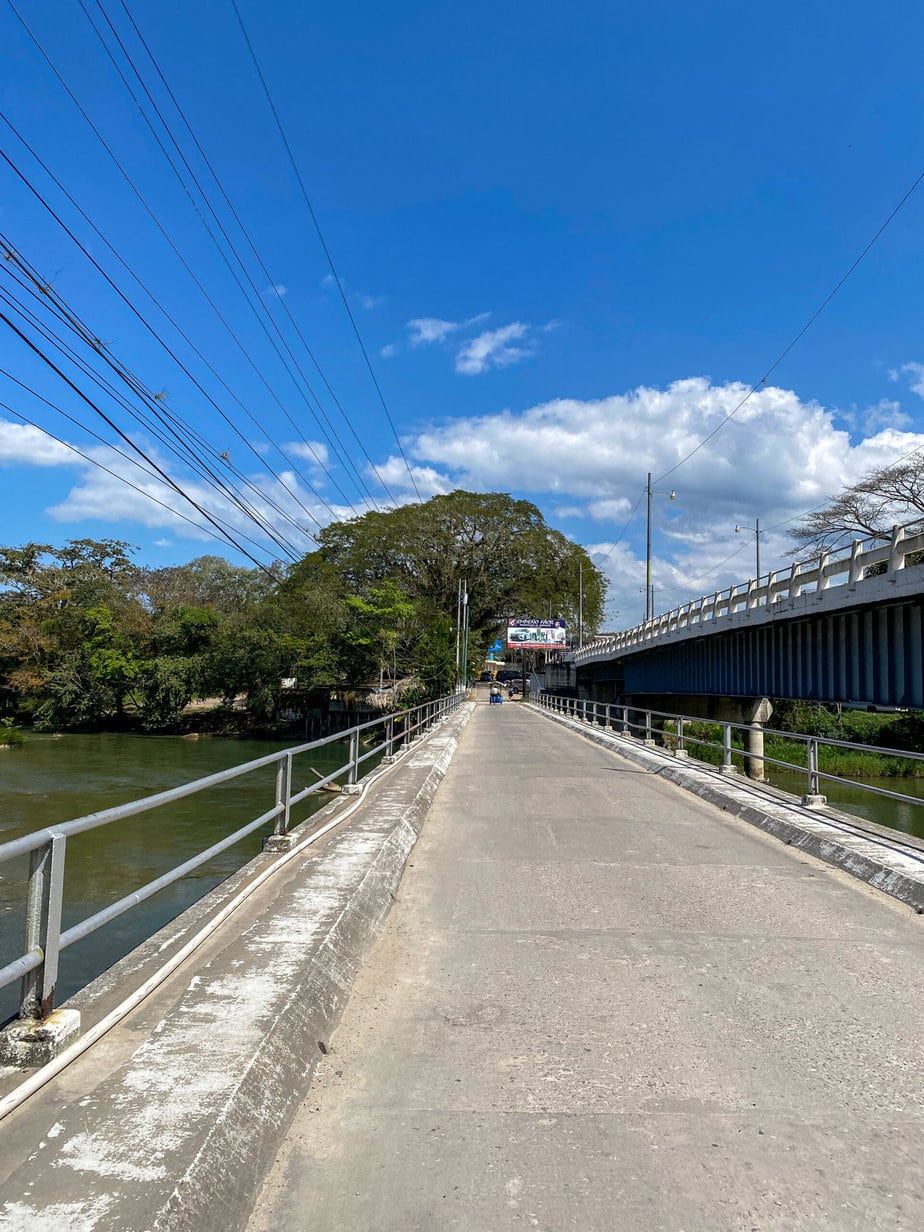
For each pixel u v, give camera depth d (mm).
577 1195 3004
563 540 94938
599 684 80625
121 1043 3811
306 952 4926
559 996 4965
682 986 5117
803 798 10883
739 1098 3734
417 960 5625
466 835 10094
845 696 24703
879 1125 3514
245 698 60344
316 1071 4000
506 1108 3645
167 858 18797
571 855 8938
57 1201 2568
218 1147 2945
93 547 79125
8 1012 10438
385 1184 3078
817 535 52125
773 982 5188
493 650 95938
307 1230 2820
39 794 28438
